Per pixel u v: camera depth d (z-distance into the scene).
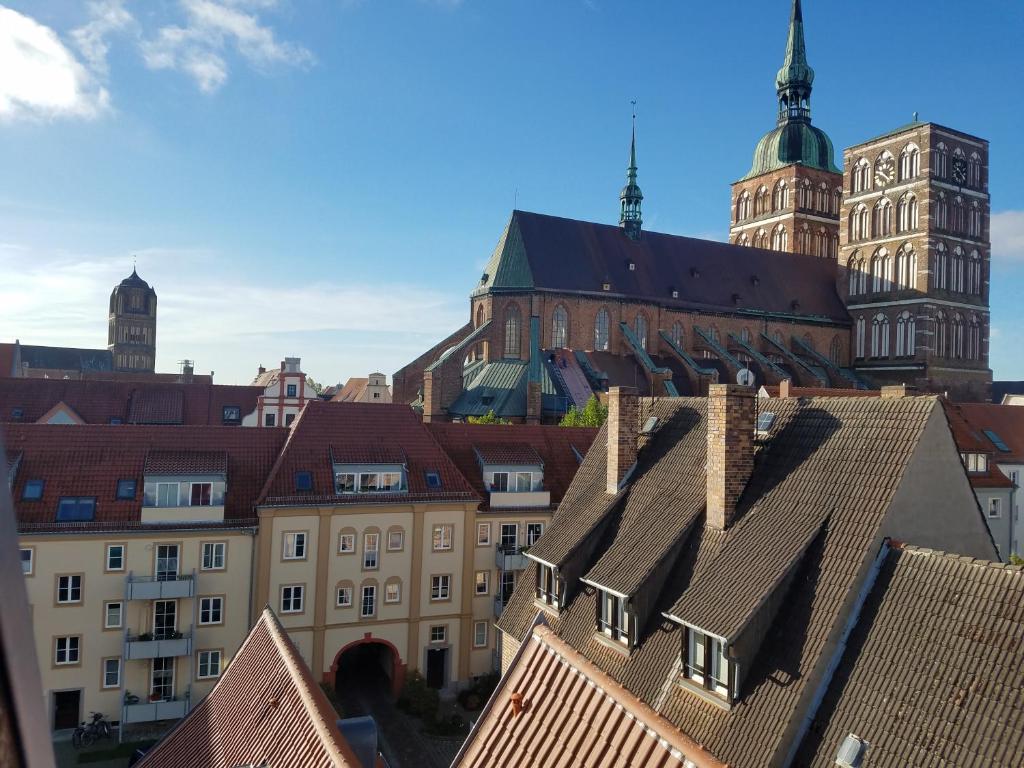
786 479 19.84
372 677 43.50
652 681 19.30
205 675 37.53
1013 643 13.05
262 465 41.53
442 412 81.25
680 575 20.69
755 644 16.72
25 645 2.60
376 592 40.69
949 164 104.94
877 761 13.45
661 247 101.38
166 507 37.16
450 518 42.38
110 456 38.84
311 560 39.38
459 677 42.31
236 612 38.16
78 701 35.69
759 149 126.25
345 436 42.91
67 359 168.88
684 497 23.08
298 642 39.16
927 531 17.22
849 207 113.19
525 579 29.67
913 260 104.62
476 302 91.94
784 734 14.93
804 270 113.44
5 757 2.55
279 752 15.03
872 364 109.19
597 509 26.64
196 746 18.23
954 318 105.56
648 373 87.62
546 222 93.44
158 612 36.78
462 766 13.31
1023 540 56.19
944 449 17.64
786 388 61.59
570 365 86.81
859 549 16.45
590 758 11.45
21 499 35.84
